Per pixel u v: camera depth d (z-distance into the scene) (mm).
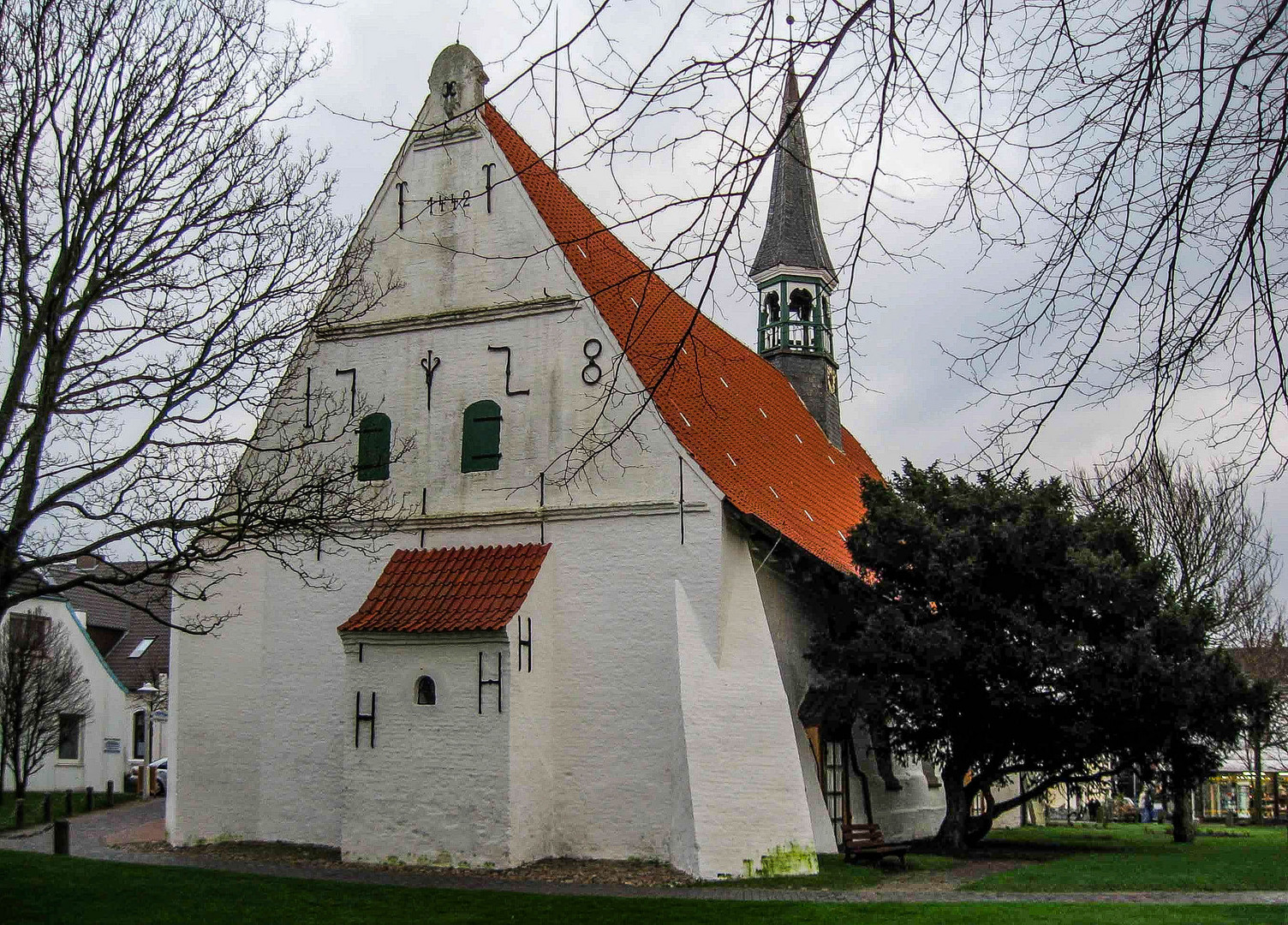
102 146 16688
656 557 21422
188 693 23359
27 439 15789
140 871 17922
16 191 16406
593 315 22703
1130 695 21672
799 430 32188
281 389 24250
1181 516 23062
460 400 23281
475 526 22688
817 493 28531
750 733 20453
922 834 28453
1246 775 45438
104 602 52062
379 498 23250
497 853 19953
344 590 23172
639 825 20703
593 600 21672
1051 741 22875
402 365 23766
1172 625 22469
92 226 16625
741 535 21875
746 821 19922
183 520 16578
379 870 20016
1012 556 22609
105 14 16922
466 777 20312
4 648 37688
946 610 22828
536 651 21234
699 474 21375
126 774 44812
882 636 22359
